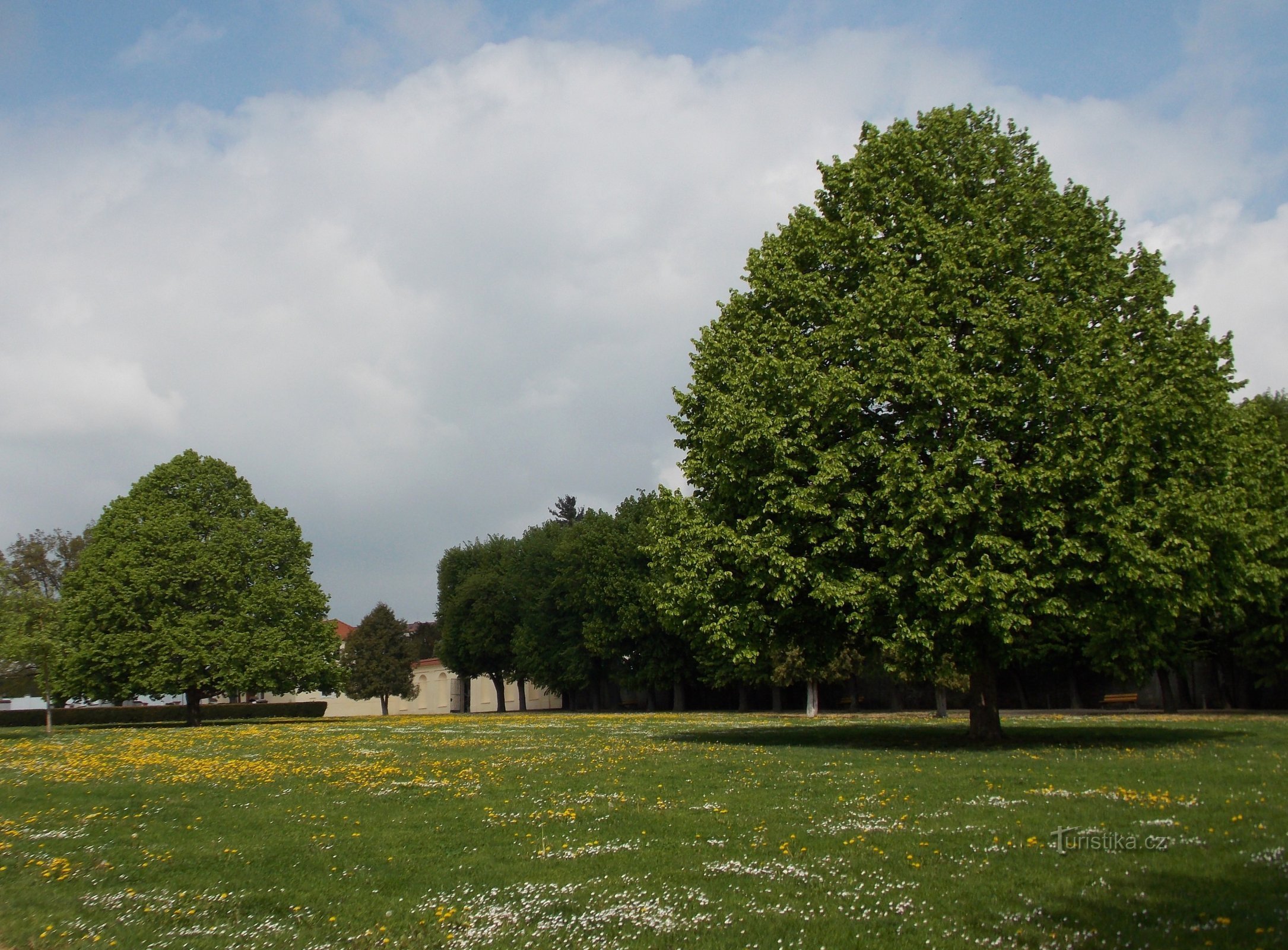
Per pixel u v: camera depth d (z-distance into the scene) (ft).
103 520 189.37
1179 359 84.69
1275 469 94.99
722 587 89.45
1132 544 74.54
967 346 81.87
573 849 41.29
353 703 358.64
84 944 29.22
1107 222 94.02
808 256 95.96
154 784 67.72
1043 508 77.05
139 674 175.32
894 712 214.90
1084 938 26.25
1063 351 81.00
